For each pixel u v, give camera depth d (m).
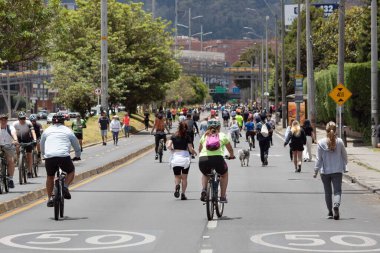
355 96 94.50
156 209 36.38
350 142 99.19
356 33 146.88
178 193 40.88
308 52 102.06
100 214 34.50
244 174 59.19
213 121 32.94
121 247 25.11
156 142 75.06
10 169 41.75
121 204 38.66
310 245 25.53
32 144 49.75
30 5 75.62
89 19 160.50
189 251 24.25
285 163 72.00
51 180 33.47
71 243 26.02
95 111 175.00
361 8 152.00
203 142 32.97
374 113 85.75
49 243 26.02
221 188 33.47
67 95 148.00
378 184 48.72
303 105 131.25
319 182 52.12
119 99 151.25
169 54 165.62
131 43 162.62
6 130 41.50
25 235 28.00
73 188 47.72
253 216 33.75
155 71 163.00
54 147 32.81
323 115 130.00
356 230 29.42
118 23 161.12
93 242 26.25
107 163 66.81
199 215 34.06
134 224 31.05
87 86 147.50
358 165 66.31
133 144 108.81
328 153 32.91
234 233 28.42
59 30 78.62
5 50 75.12
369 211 36.16
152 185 49.75
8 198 38.38
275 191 45.84
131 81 156.00
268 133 68.31
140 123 178.62
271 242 26.17
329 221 32.16
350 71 94.38
